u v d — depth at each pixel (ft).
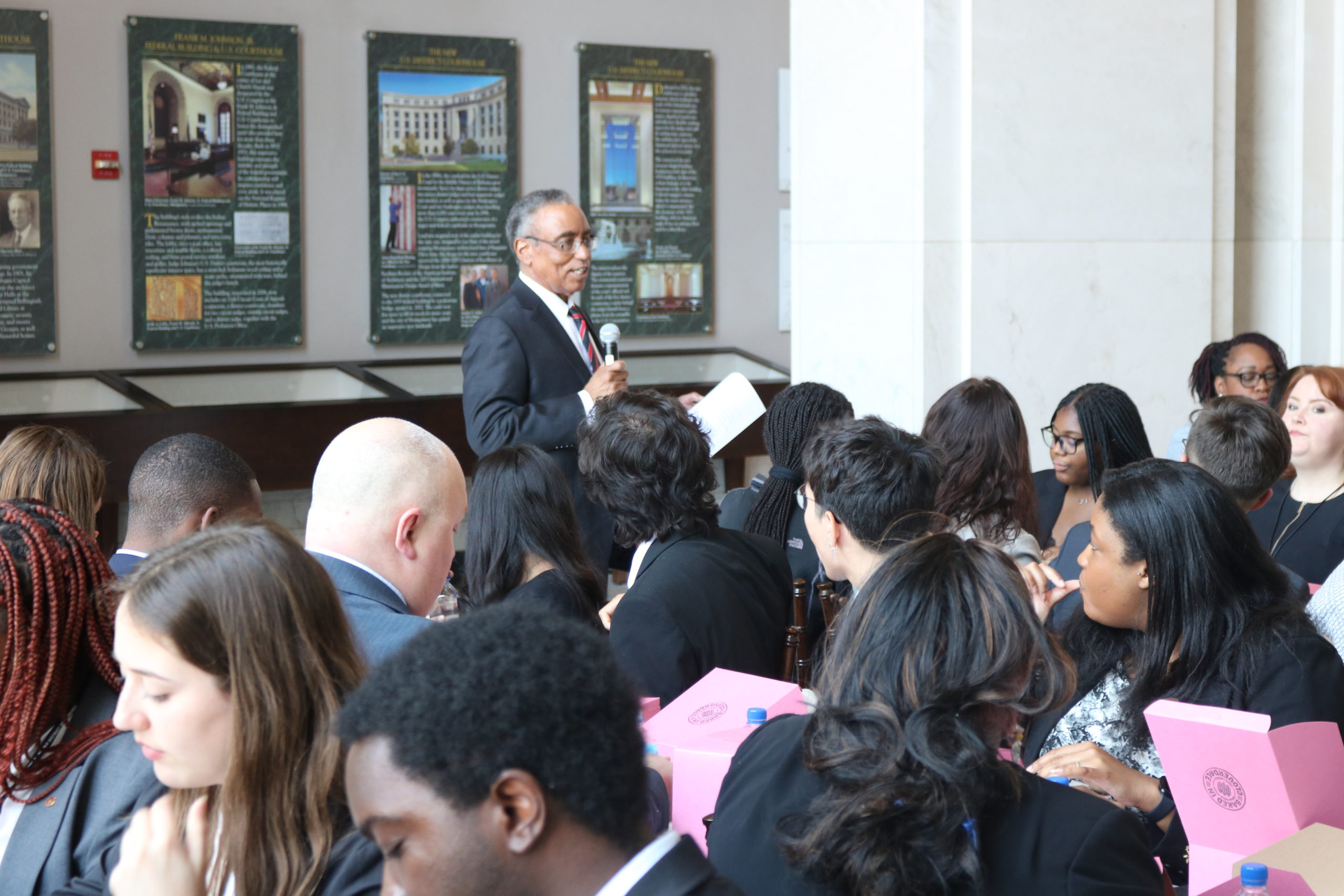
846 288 16.29
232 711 3.90
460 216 25.17
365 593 5.90
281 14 23.53
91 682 5.22
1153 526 6.08
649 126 26.58
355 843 3.87
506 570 7.82
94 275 22.79
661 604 7.15
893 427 6.69
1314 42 18.51
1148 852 3.95
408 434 6.21
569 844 2.73
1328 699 5.90
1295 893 4.46
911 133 15.89
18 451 7.82
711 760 5.48
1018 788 3.88
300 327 24.17
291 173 23.77
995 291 16.15
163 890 3.71
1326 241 18.88
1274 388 12.59
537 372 13.04
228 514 7.27
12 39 21.68
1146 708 5.82
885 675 3.92
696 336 27.58
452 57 24.73
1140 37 16.74
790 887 3.93
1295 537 10.83
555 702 2.70
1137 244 16.94
